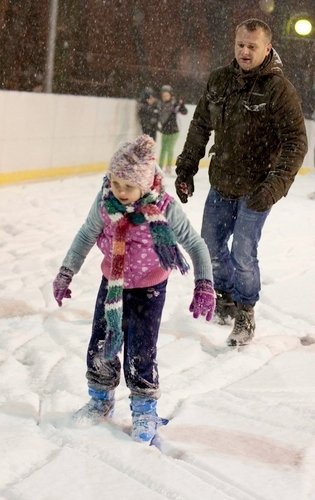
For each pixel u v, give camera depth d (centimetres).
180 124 1509
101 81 1452
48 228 809
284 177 441
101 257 671
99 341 346
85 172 1270
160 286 339
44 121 1140
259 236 469
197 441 339
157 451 324
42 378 401
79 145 1241
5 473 302
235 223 478
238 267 468
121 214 321
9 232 786
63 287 343
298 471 317
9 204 947
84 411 352
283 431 353
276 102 442
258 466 320
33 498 286
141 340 337
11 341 453
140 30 1520
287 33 1490
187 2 1614
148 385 339
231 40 1739
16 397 371
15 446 320
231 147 464
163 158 1373
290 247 789
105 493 291
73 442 330
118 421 355
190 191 498
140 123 1387
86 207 967
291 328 521
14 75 1224
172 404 381
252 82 450
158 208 320
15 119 1077
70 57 1358
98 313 347
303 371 436
